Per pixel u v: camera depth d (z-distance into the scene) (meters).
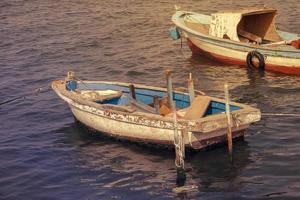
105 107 17.89
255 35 27.75
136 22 38.09
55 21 39.78
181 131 15.95
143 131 17.09
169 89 18.23
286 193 14.30
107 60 29.08
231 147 16.12
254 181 15.02
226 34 26.91
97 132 18.61
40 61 29.61
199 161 16.28
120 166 16.27
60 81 20.69
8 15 42.78
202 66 27.09
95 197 14.63
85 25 38.00
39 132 19.34
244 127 17.08
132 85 18.89
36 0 48.41
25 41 34.38
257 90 23.06
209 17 29.75
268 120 19.34
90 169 16.22
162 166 16.11
